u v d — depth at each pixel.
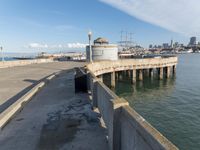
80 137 5.50
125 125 3.68
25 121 6.82
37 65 36.22
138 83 35.88
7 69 29.16
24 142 5.26
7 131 6.00
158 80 39.22
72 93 10.98
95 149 4.84
